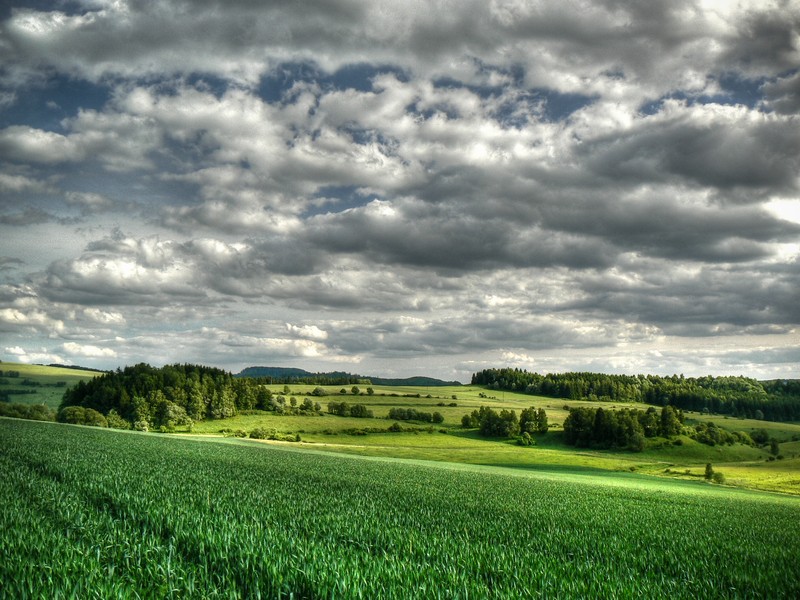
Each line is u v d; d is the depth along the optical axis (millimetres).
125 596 9664
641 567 17406
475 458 114438
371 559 13742
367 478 46469
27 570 10570
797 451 165000
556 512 31562
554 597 11953
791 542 26891
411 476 53469
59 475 28859
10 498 19703
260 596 10531
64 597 9391
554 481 64188
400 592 10906
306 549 13688
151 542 13375
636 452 155500
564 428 170125
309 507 24562
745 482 92750
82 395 158750
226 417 157375
